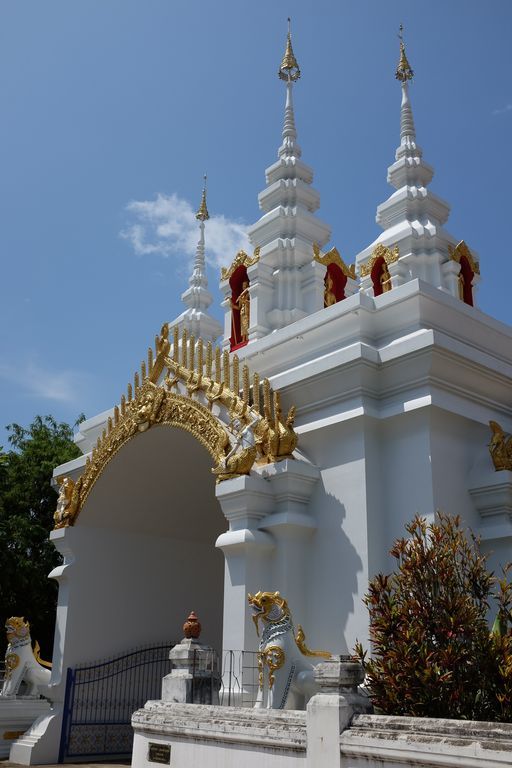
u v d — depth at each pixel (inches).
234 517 447.2
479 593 309.6
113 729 594.6
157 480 613.6
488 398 465.7
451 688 265.4
